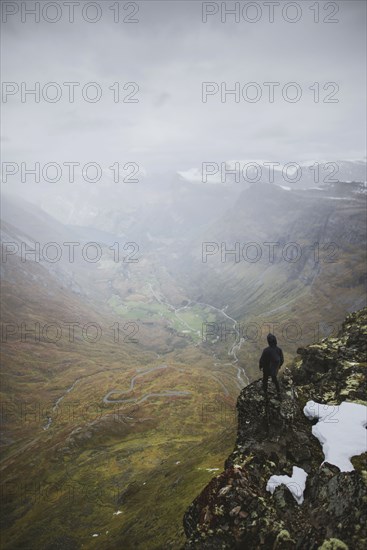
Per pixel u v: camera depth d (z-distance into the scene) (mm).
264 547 13727
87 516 72812
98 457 122062
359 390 18969
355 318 26703
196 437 142375
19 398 196375
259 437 18031
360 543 12594
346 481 14453
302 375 23078
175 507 42625
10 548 70812
